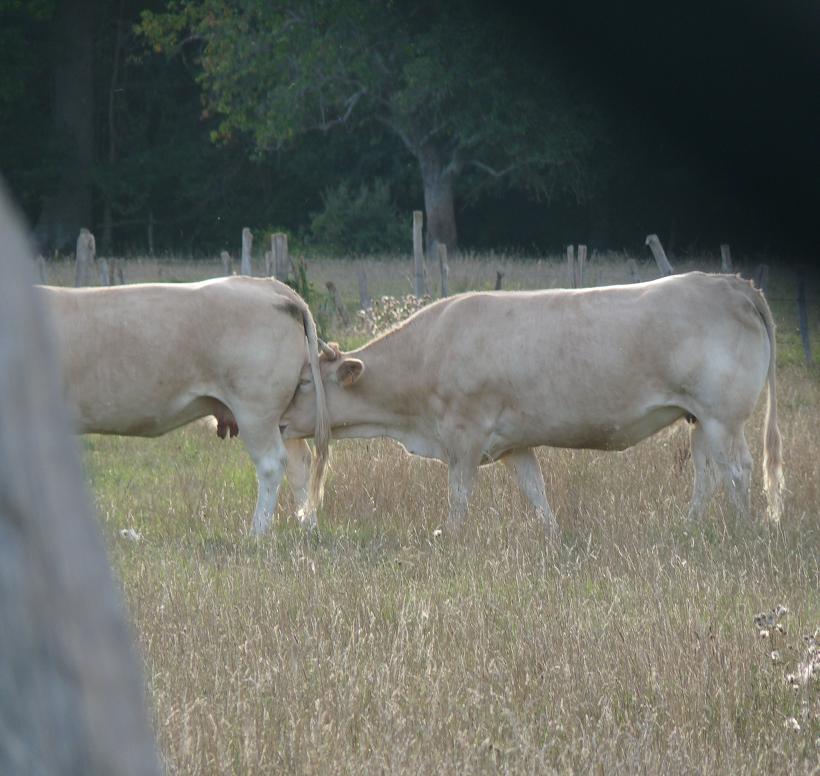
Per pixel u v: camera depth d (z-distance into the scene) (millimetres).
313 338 32562
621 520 28703
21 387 2012
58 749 2023
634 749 14438
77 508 2041
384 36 153750
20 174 179000
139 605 20938
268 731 14938
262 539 29109
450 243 160750
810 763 14586
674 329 30500
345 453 37125
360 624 20172
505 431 31938
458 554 26062
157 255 182375
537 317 31375
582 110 144000
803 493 32250
